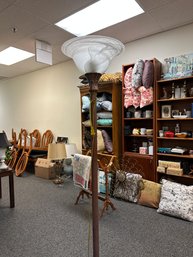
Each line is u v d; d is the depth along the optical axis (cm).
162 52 321
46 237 210
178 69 283
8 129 662
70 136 478
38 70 541
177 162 286
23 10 255
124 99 327
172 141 316
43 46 355
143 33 325
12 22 286
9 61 470
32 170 496
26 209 277
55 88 502
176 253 182
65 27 304
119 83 342
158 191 273
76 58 106
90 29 310
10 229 226
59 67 488
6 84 656
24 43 361
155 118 300
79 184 268
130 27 304
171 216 249
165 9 256
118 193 306
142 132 322
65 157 384
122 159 336
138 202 288
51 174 422
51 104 516
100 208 278
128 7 253
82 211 270
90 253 184
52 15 269
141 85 308
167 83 310
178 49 305
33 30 311
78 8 253
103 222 238
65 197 321
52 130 519
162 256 178
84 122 388
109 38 97
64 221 243
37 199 313
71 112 470
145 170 311
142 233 214
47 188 365
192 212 237
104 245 194
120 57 369
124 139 341
